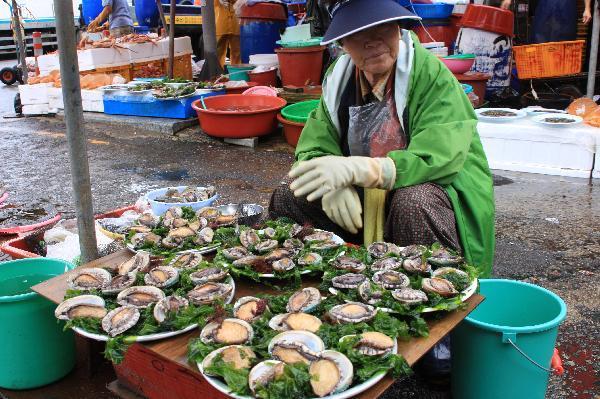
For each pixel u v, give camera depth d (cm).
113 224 295
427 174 220
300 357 143
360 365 144
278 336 153
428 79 236
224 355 147
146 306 172
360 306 166
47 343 220
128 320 164
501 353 184
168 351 158
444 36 691
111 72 761
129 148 585
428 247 209
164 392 188
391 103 244
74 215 410
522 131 475
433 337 160
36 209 424
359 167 218
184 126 645
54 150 593
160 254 215
